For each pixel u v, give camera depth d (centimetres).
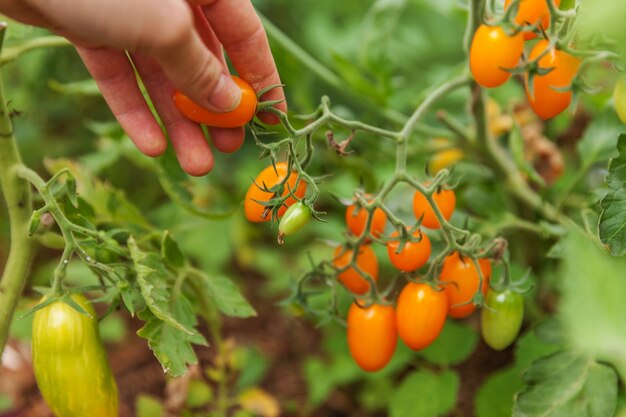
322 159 68
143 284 43
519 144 55
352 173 62
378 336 46
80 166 58
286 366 71
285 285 72
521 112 64
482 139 57
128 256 46
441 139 65
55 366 42
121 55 43
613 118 54
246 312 48
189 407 58
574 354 47
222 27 43
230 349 58
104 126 63
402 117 62
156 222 69
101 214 52
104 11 34
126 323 74
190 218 68
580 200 60
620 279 30
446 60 91
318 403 65
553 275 62
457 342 57
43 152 84
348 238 46
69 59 84
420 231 44
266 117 44
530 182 63
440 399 55
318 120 43
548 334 48
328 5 90
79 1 34
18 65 79
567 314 30
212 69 38
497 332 46
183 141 45
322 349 72
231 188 79
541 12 42
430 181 46
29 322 62
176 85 38
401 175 44
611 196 43
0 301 46
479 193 55
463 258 45
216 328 56
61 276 43
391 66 63
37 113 86
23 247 46
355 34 84
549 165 63
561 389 46
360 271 46
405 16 91
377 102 61
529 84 42
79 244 45
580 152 55
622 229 43
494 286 46
